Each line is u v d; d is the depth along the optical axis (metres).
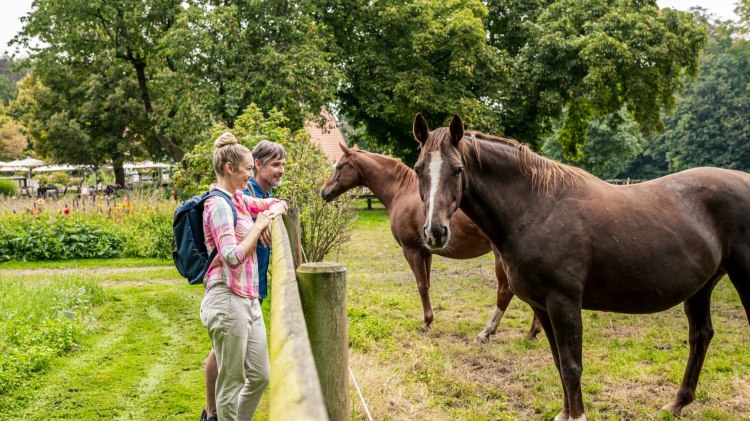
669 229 3.46
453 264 11.14
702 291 3.96
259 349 2.87
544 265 3.35
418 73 19.73
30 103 33.25
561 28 20.28
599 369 4.90
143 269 10.08
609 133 43.19
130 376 4.48
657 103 21.89
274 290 2.03
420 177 3.36
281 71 16.53
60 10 19.58
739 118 41.81
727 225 3.66
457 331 6.20
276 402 1.03
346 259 11.56
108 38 20.77
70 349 5.19
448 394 4.34
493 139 3.58
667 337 5.84
